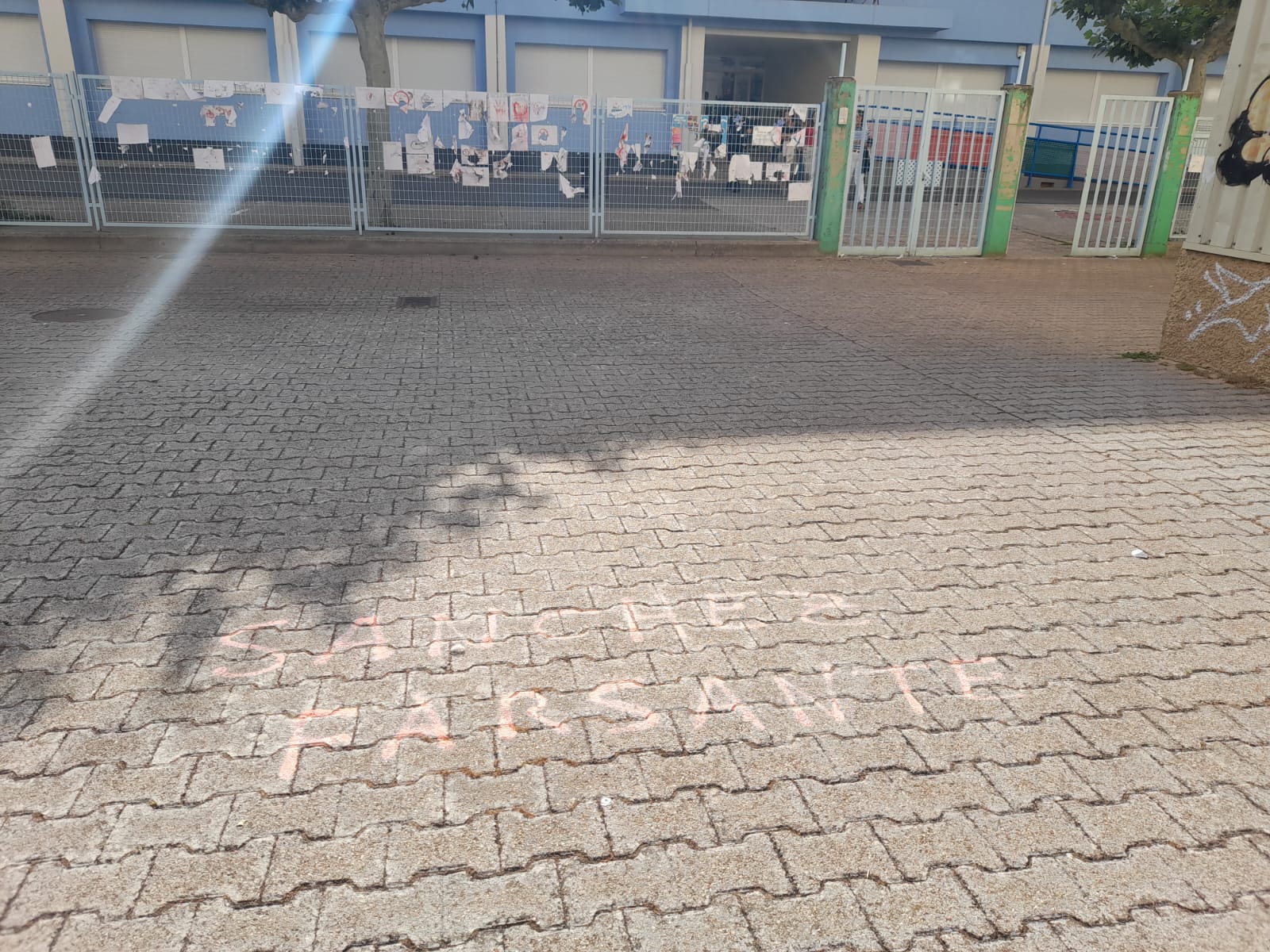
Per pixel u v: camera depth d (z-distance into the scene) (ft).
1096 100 90.17
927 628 10.98
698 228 45.44
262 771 8.41
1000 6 84.33
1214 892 7.29
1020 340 26.91
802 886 7.31
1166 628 11.05
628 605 11.34
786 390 20.94
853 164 54.90
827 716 9.36
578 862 7.51
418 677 9.82
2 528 12.96
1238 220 22.06
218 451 16.21
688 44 79.20
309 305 29.96
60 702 9.25
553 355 23.93
